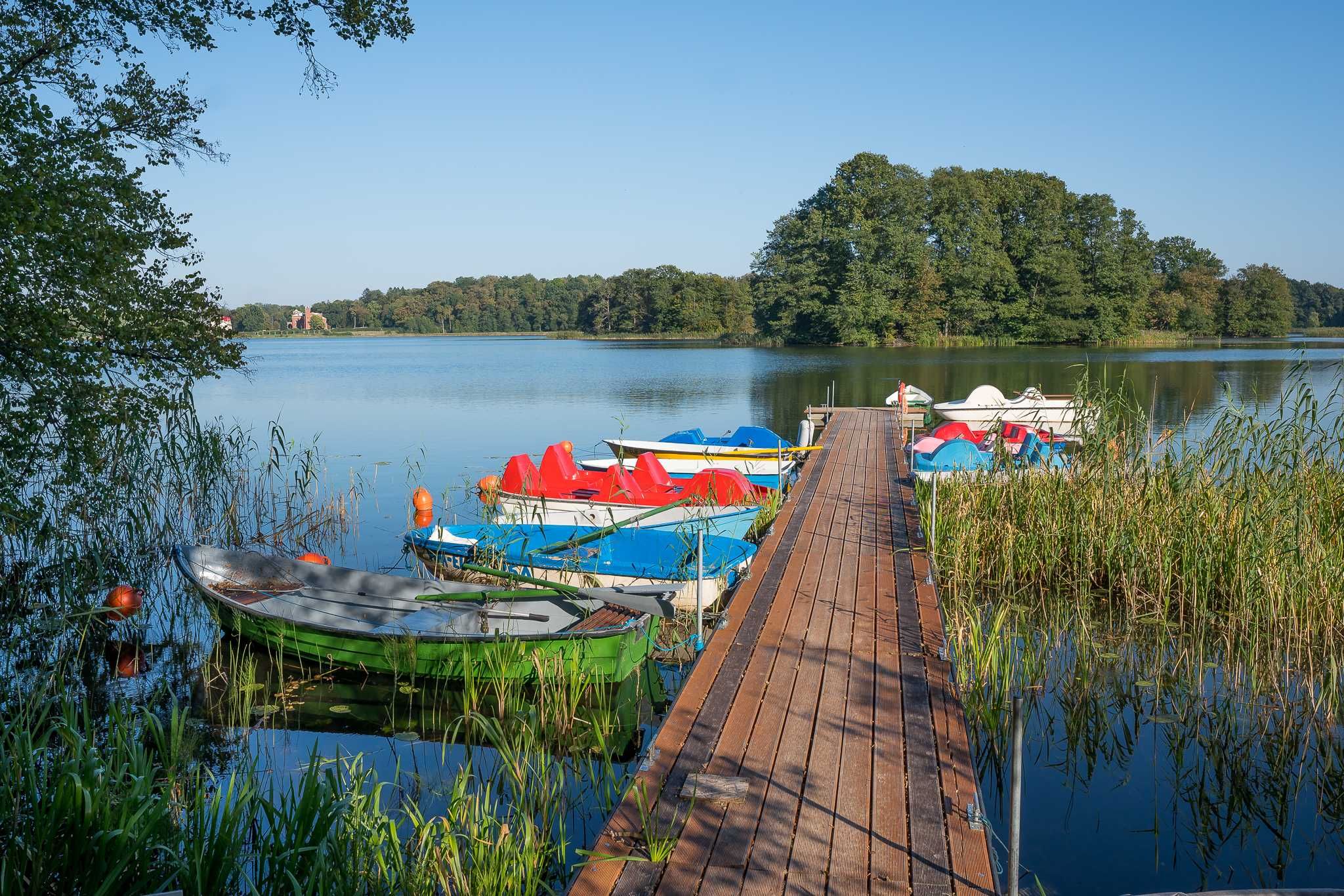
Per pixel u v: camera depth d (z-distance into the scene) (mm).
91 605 8336
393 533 12070
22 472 8570
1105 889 4266
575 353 65812
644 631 6902
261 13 10289
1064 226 63688
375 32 10562
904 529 9812
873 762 4562
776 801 4199
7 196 7383
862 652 6109
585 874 3662
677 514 10234
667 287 91312
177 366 9656
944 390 30250
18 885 3494
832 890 3545
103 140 8992
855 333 59438
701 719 5066
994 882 3568
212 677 7125
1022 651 7082
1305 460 8828
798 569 8227
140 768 4410
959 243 62438
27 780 4207
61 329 8133
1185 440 9414
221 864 3818
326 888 3719
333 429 23141
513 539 9578
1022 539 9047
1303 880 4332
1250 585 7574
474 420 25047
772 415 25141
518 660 6559
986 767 5418
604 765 5480
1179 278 75312
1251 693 6363
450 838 4043
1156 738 5781
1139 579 8367
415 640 6695
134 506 10758
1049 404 20047
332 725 6234
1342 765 5387
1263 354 48781
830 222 59344
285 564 8289
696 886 3580
